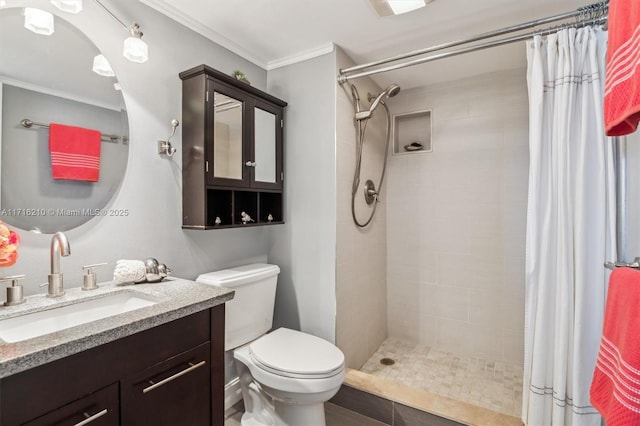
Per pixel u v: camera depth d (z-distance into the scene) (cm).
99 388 85
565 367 135
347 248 211
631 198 121
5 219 108
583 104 135
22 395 71
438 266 256
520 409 178
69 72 123
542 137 146
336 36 188
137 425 93
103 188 133
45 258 117
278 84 220
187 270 169
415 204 264
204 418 114
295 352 154
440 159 254
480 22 173
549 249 142
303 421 146
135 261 133
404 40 193
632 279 81
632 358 73
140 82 147
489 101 236
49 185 118
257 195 192
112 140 136
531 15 166
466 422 152
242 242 204
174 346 104
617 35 85
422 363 233
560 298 137
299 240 211
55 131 119
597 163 132
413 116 272
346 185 209
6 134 108
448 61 217
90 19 130
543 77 146
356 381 188
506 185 231
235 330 170
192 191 161
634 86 76
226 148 169
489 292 237
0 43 107
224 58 191
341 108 202
